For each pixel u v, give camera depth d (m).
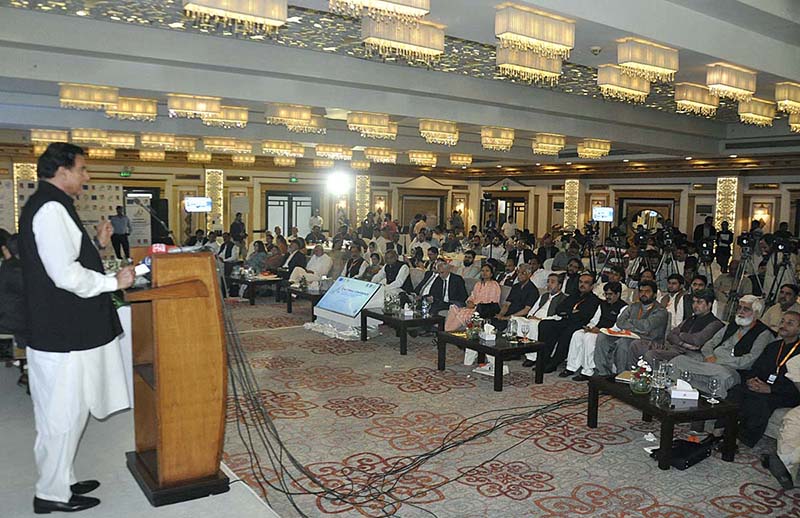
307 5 5.88
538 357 7.37
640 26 6.40
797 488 4.59
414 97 11.26
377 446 5.32
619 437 5.63
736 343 6.21
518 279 9.33
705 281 8.05
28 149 18.20
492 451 5.26
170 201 21.06
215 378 3.42
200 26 7.71
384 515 4.10
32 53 8.07
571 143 15.85
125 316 4.68
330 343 9.36
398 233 21.52
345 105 10.53
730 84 7.75
